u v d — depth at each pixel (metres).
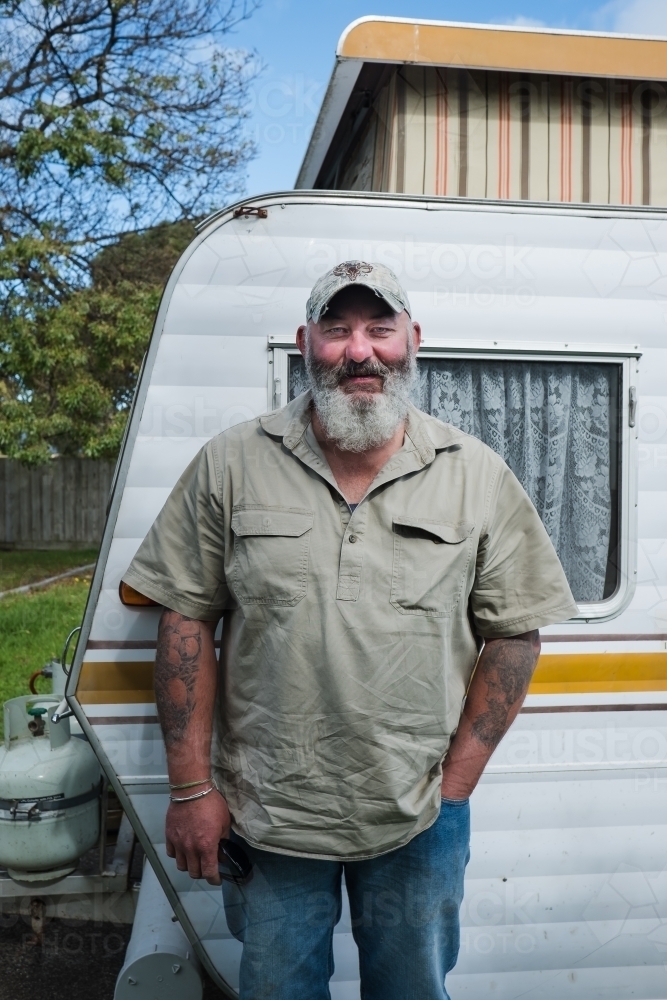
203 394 2.32
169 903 2.36
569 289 2.45
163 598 1.94
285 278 2.33
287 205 2.33
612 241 2.47
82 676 2.29
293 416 1.92
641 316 2.49
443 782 1.96
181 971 2.28
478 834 2.43
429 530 1.81
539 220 2.43
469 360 2.45
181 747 1.91
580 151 2.75
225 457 1.90
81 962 2.94
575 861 2.46
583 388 2.50
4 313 9.46
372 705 1.80
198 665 1.93
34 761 2.58
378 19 2.55
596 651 2.48
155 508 2.30
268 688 1.83
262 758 1.87
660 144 2.78
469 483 1.88
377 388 1.84
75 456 11.55
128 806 2.29
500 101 2.71
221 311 2.32
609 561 2.51
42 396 9.84
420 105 2.67
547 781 2.45
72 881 2.67
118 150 9.41
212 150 9.86
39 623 7.46
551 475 2.49
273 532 1.80
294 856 1.88
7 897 2.74
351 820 1.84
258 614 1.82
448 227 2.40
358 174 3.25
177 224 10.09
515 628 1.96
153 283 10.20
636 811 2.48
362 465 1.86
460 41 2.59
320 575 1.79
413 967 1.94
